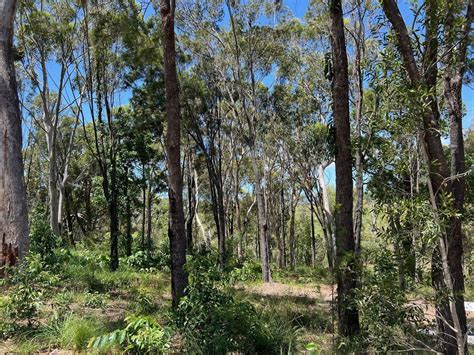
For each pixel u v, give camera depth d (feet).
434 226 11.32
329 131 23.86
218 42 65.26
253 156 61.21
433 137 12.25
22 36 60.03
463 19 11.96
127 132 65.92
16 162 32.94
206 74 67.56
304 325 26.30
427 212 11.48
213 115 72.95
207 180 109.09
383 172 12.92
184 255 26.40
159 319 24.94
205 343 18.03
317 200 71.51
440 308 12.65
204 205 122.72
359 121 33.73
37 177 124.67
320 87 62.08
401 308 13.05
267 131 79.87
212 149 72.74
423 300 12.76
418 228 11.83
